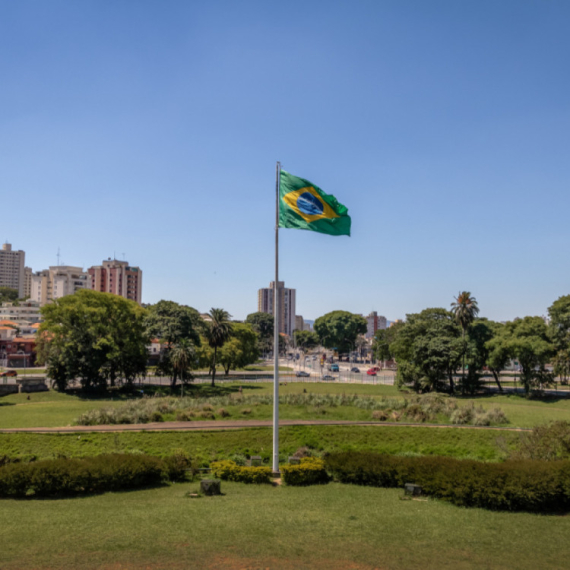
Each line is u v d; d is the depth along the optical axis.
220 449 41.28
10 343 130.12
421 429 46.50
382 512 21.78
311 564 15.34
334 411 57.84
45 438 41.19
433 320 95.62
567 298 84.25
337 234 29.56
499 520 20.86
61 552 15.90
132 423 50.22
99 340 83.19
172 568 14.70
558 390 93.31
